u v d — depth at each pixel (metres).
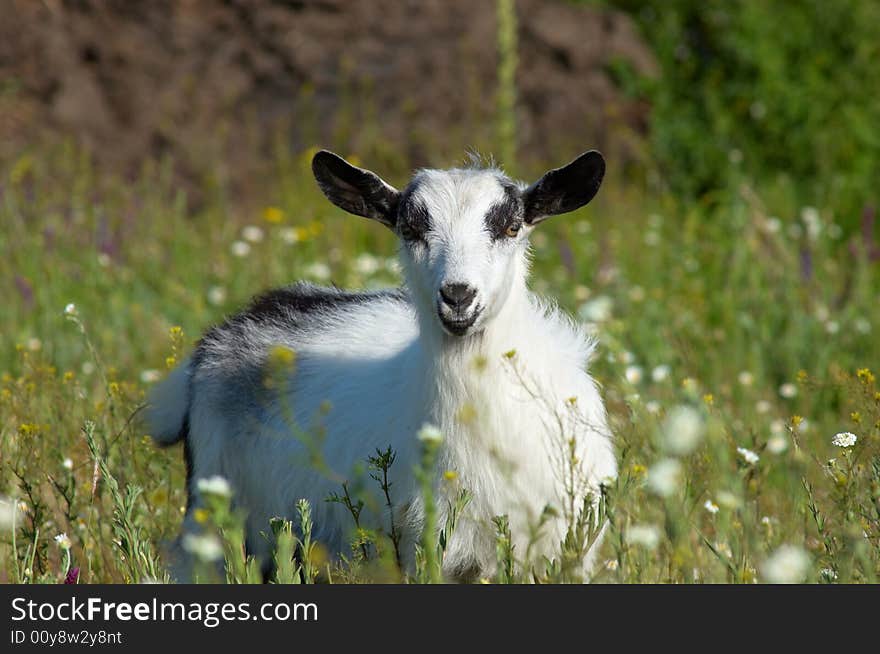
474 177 14.59
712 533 15.99
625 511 13.79
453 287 13.47
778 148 39.56
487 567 14.41
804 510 14.42
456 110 40.16
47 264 27.22
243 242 32.56
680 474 14.29
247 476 16.53
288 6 41.75
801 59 41.72
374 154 38.16
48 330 24.38
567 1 43.78
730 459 15.79
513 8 42.66
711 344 24.36
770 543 14.09
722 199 36.44
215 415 16.75
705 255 31.33
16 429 17.77
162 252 30.55
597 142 40.44
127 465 17.09
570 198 14.97
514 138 38.25
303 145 39.16
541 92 40.91
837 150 39.00
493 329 13.97
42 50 39.94
